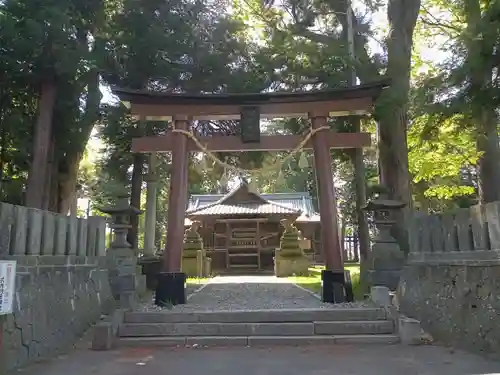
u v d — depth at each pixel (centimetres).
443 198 2281
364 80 1332
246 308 855
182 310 834
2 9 1192
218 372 560
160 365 600
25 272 616
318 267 2802
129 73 1340
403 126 1294
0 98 1265
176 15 1336
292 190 3888
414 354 645
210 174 1634
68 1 1257
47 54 1176
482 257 632
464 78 855
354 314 793
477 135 1093
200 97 1030
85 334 795
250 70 1415
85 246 863
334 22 1634
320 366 585
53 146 1317
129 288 1011
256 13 1630
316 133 1040
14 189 1407
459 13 1581
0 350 492
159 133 1464
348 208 3438
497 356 582
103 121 1441
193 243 2200
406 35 1365
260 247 2817
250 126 1033
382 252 1020
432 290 779
